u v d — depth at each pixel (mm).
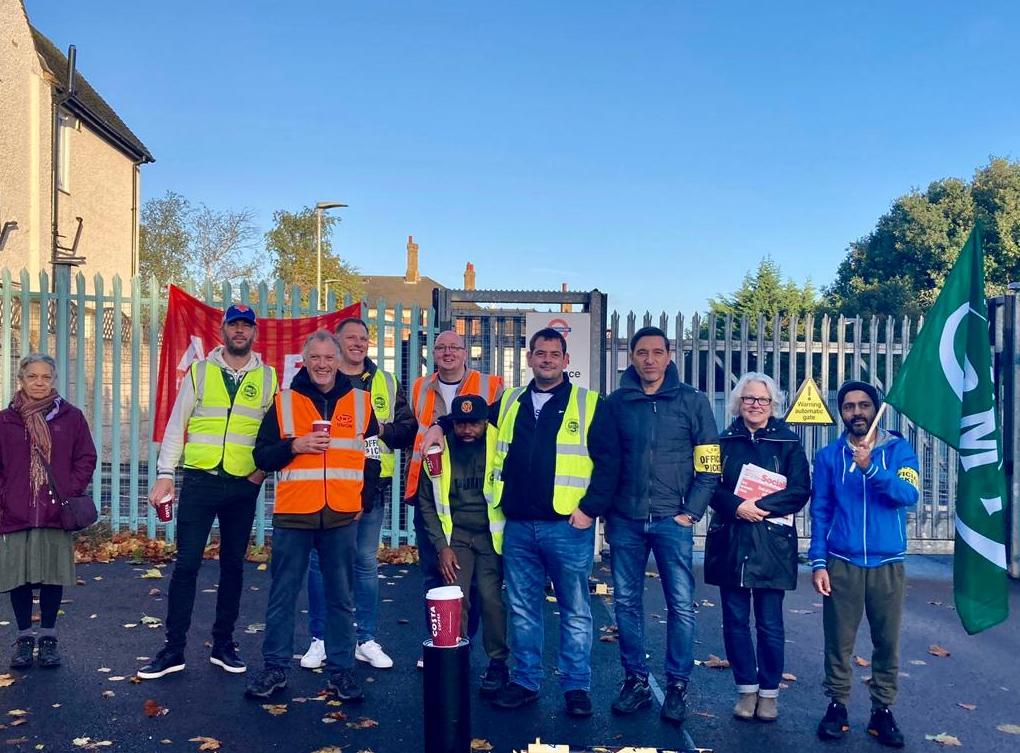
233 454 5512
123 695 5191
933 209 36812
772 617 5113
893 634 4879
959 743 4902
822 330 9742
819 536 5062
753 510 4969
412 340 9312
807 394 9008
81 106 20172
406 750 4535
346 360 5809
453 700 3941
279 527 5168
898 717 5305
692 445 5148
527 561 5195
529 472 5109
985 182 36938
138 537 9203
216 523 9719
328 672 5617
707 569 5184
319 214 36125
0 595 7281
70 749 4445
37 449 5508
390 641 6410
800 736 4941
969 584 4988
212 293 9289
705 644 6703
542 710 5195
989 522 4973
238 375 5609
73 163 20719
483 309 9539
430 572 5664
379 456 5570
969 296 5121
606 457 5031
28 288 9234
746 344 9688
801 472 5086
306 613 7156
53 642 5668
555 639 6684
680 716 5031
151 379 9297
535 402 5250
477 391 5957
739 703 5172
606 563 9203
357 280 47781
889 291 34625
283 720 4891
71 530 5645
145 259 42969
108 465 13023
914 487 4828
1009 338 9164
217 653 5664
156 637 6320
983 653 6605
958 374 5086
